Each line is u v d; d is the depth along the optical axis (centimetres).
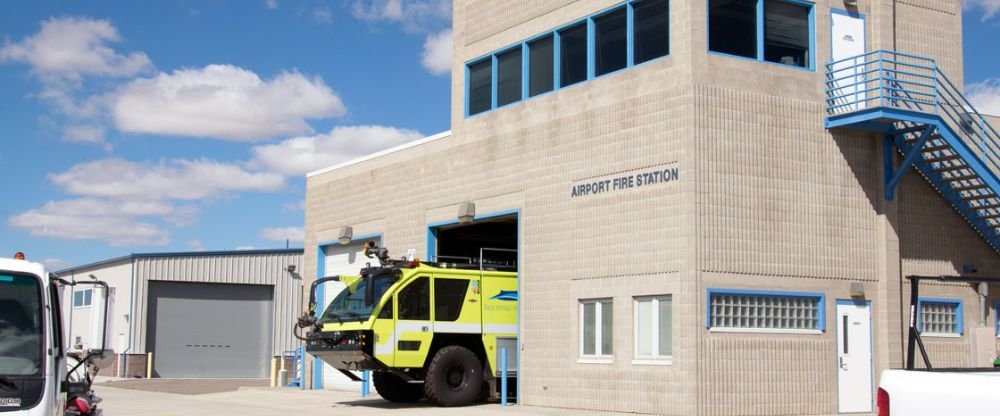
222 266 4544
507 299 2186
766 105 1944
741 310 1878
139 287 4344
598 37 2092
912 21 2183
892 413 855
